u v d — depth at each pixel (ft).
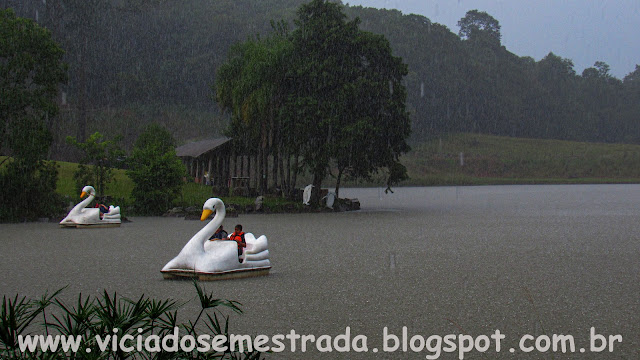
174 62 486.79
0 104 114.62
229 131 175.94
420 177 483.51
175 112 445.37
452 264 56.54
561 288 43.60
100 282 45.62
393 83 155.84
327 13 155.22
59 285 44.47
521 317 34.22
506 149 579.48
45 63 120.37
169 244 73.56
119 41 470.39
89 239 79.87
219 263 46.57
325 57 150.71
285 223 110.42
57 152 282.56
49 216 118.11
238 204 137.49
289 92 153.17
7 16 122.01
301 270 52.47
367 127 143.95
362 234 88.99
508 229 98.73
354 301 38.58
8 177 114.11
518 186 444.55
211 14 570.46
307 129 146.00
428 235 87.61
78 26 347.77
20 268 53.31
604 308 36.68
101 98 429.38
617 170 554.05
